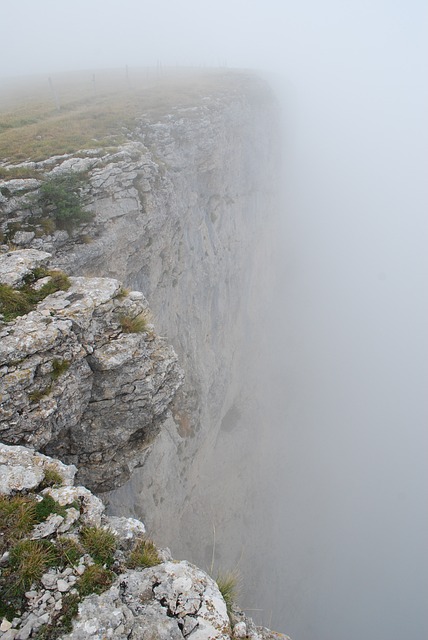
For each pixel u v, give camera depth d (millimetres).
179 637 6297
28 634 5891
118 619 6230
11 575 6500
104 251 19891
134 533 7930
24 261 13141
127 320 12461
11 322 10828
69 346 10930
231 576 8602
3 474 8000
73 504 7766
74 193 18953
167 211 26453
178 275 31531
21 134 24922
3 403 9602
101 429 12250
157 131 30016
